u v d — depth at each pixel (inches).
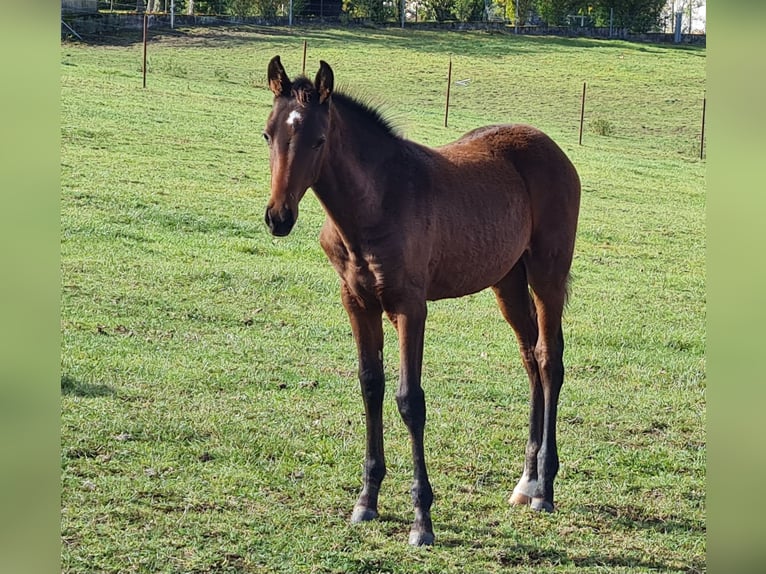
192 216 628.1
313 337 431.2
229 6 2050.9
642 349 457.1
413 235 239.5
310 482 273.4
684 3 2650.1
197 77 1357.0
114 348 384.2
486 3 2412.6
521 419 340.2
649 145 1241.4
